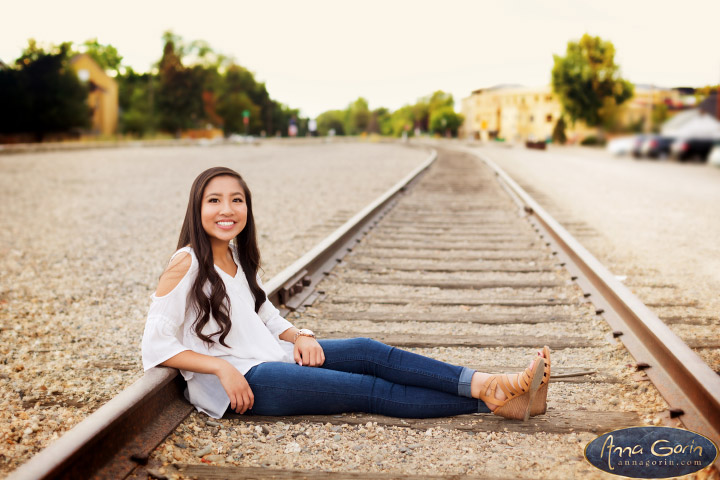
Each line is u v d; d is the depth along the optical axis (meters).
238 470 2.47
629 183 16.88
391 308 4.95
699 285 5.74
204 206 2.78
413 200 12.11
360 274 6.03
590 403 3.16
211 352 2.88
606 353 3.84
